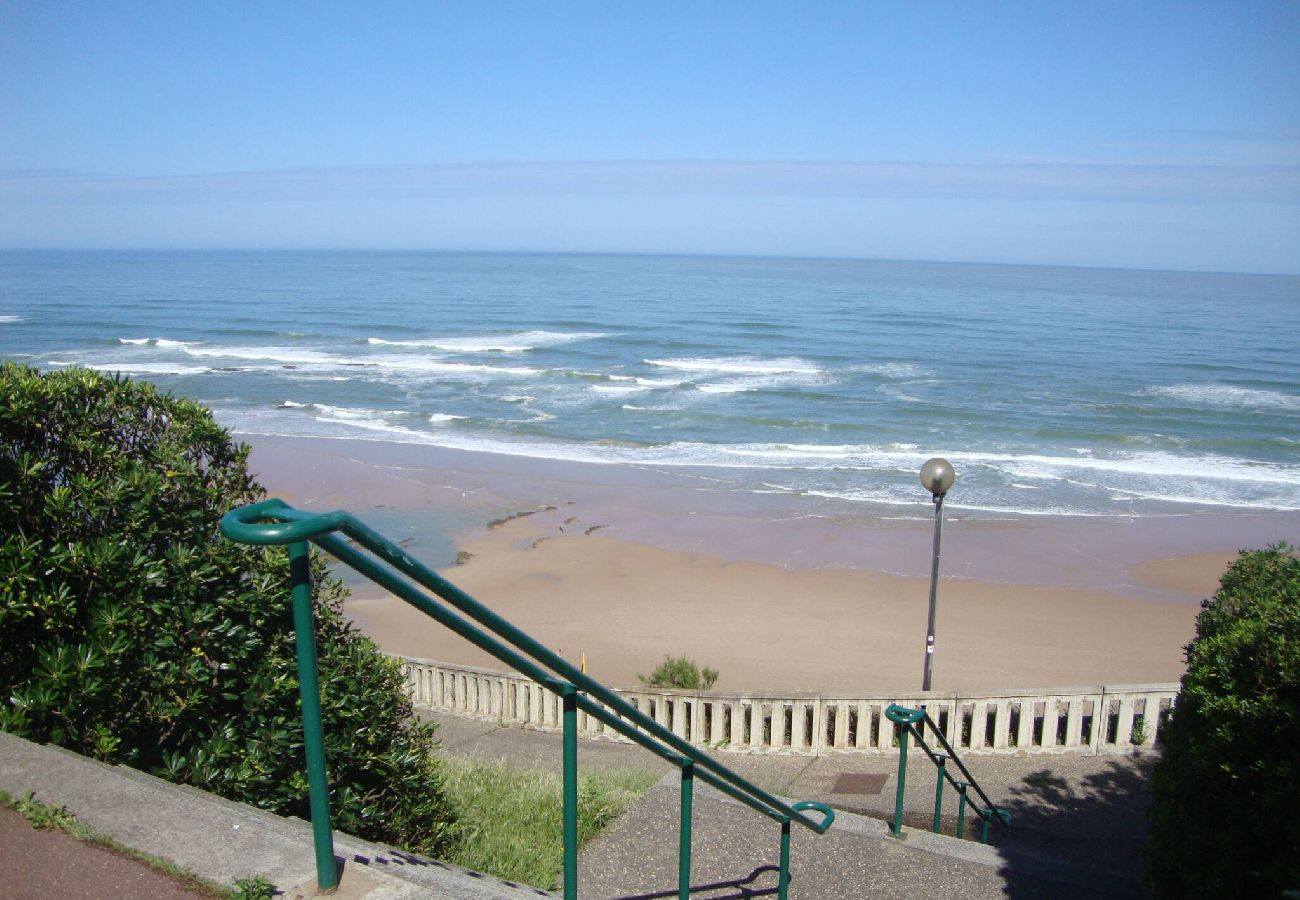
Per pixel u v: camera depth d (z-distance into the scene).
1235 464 37.44
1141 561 26.08
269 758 4.20
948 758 10.54
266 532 2.13
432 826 5.39
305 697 2.41
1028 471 35.59
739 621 21.56
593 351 69.00
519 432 41.44
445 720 12.48
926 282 180.88
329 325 85.81
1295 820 4.85
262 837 2.89
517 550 26.22
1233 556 26.47
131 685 3.86
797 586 23.94
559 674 3.07
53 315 90.06
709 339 77.56
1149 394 52.72
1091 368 62.62
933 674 18.77
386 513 29.22
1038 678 18.66
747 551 26.55
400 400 48.59
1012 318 101.00
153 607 3.92
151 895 2.59
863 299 128.38
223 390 50.53
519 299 122.12
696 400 49.38
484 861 5.72
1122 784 9.98
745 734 11.85
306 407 45.97
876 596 23.31
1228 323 99.31
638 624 21.33
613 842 6.52
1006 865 6.46
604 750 11.16
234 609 4.29
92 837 2.83
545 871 5.86
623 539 27.33
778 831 6.73
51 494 3.98
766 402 49.12
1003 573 25.05
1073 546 27.25
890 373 59.41
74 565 3.82
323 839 2.55
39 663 3.69
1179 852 5.62
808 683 18.23
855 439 41.00
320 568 4.97
